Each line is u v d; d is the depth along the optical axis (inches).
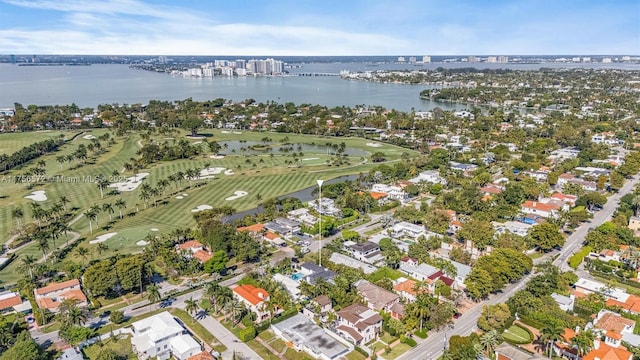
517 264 6624.0
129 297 6363.2
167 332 5211.6
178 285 6688.0
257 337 5428.2
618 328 5231.3
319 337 5270.7
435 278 6614.2
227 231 7751.0
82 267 6909.5
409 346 5201.8
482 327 5403.5
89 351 5108.3
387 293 6131.9
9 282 6683.1
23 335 5024.6
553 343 5027.1
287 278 6638.8
